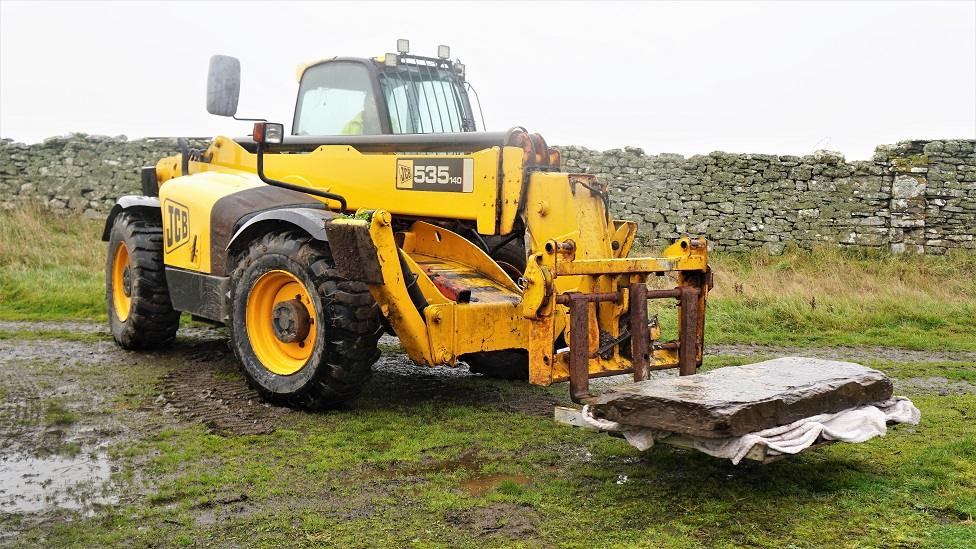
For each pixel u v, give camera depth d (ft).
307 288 18.54
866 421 14.24
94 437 17.22
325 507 13.62
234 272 20.13
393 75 23.04
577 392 15.39
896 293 37.01
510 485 14.29
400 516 13.24
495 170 18.86
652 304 35.17
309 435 17.39
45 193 51.88
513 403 20.27
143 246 25.20
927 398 20.85
